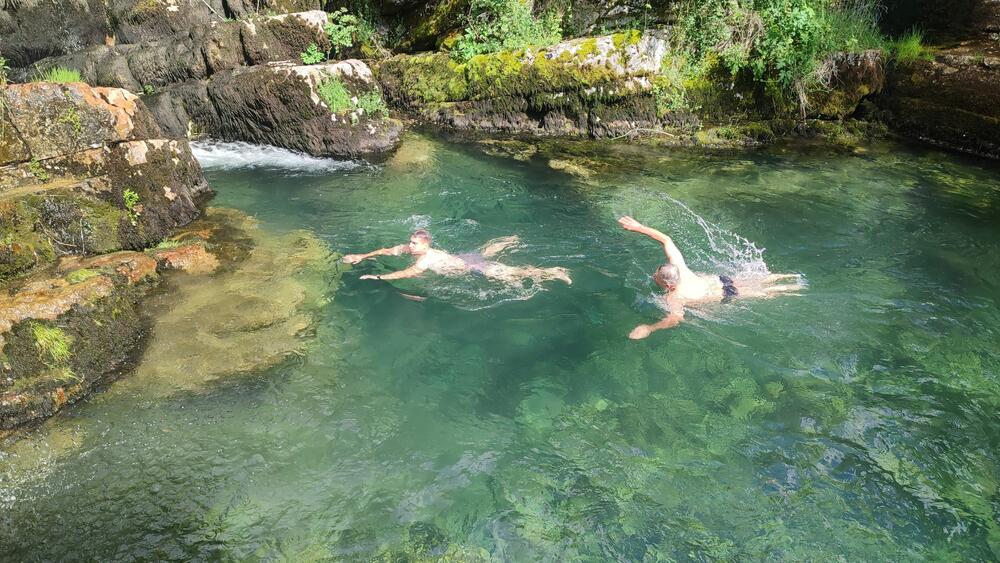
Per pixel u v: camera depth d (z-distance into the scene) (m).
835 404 4.91
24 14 13.91
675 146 11.05
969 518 3.97
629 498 4.20
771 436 4.64
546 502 4.20
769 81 10.95
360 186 9.59
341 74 11.08
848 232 7.74
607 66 11.23
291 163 10.70
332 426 4.88
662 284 6.32
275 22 12.02
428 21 13.33
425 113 12.55
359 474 4.45
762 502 4.12
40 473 4.49
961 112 10.32
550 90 11.59
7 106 6.66
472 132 12.04
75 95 7.13
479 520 4.08
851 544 3.82
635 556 3.80
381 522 4.09
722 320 5.97
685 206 8.59
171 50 12.06
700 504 4.14
